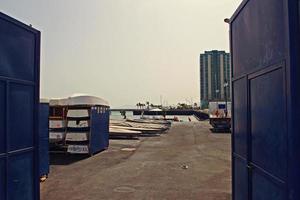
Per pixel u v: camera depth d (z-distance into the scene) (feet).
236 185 17.51
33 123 18.44
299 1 9.64
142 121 134.31
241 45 16.38
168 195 26.53
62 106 49.78
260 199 13.05
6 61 15.81
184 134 91.76
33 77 18.47
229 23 19.27
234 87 18.10
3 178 15.35
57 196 26.25
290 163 9.68
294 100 9.66
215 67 353.10
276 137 11.11
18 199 16.70
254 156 13.97
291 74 9.73
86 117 49.42
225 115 105.19
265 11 12.31
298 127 9.61
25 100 17.58
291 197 9.61
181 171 37.01
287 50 9.95
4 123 15.49
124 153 52.70
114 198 25.64
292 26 9.82
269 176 11.81
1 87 15.35
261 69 12.80
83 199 25.39
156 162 43.47
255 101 13.82
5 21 15.79
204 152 53.36
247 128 14.93
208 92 353.51
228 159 45.80
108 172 36.52
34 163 18.45
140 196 26.25
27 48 17.84
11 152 16.05
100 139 54.70
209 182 31.40
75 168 39.14
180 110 355.77
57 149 52.08
